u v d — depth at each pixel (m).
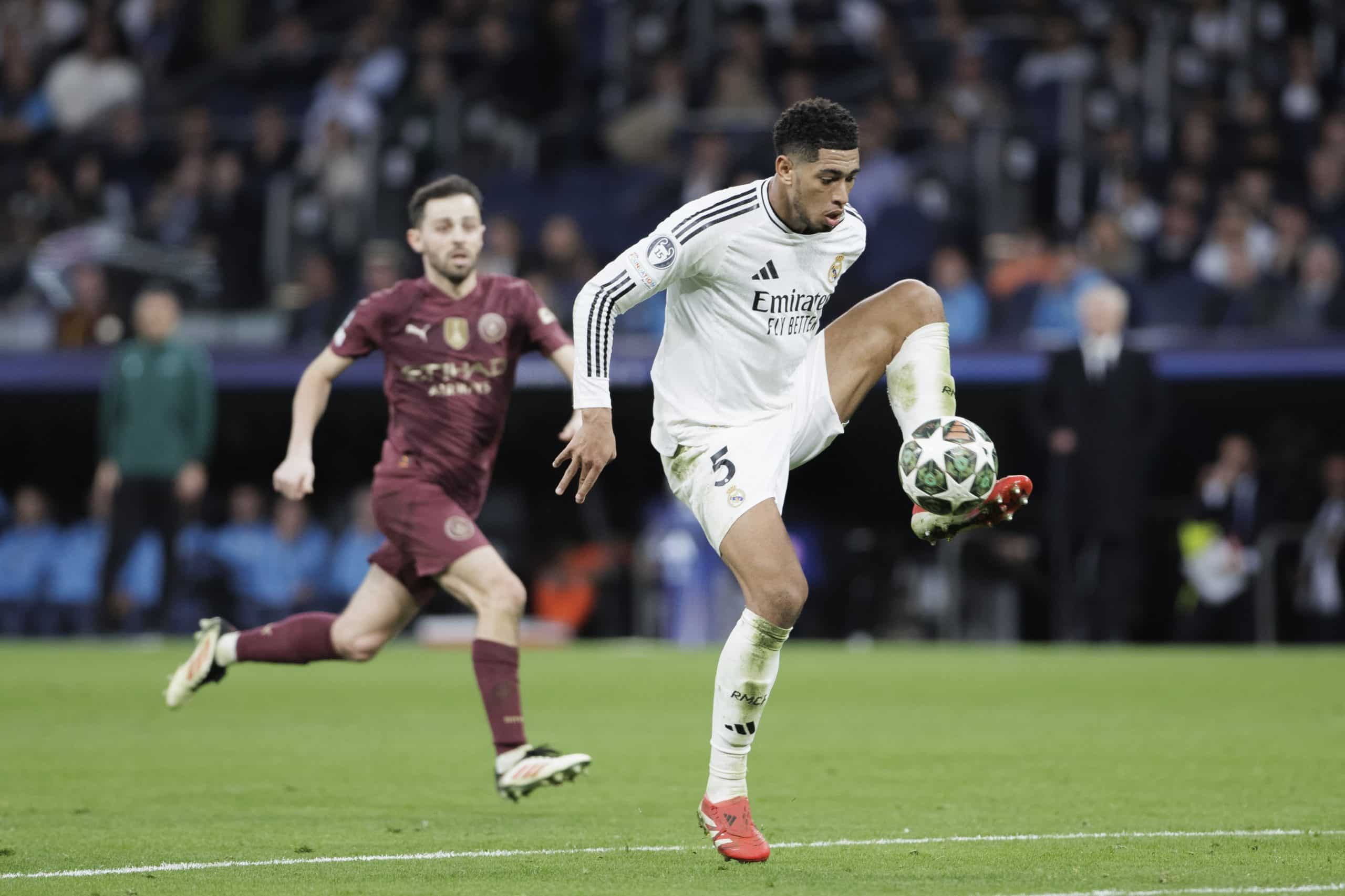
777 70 83.69
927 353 20.41
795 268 19.25
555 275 67.25
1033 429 53.91
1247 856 17.81
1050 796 23.17
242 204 74.75
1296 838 19.08
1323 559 57.97
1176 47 78.81
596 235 73.88
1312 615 58.22
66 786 24.77
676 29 86.12
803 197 18.73
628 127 78.88
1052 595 61.03
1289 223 65.62
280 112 90.44
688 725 33.72
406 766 27.34
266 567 63.97
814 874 16.92
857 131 18.77
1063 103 73.62
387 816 21.80
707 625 60.91
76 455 74.56
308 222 75.19
